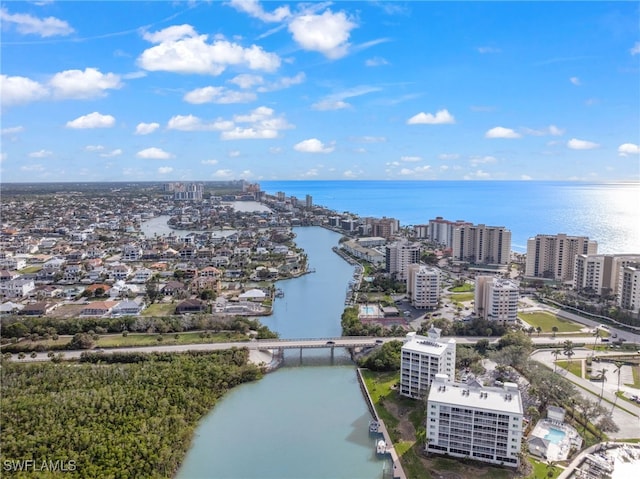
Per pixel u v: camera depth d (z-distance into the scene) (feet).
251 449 581.12
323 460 558.97
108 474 488.85
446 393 579.07
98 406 611.47
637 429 610.24
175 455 541.75
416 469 534.37
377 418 646.74
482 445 547.49
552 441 574.56
